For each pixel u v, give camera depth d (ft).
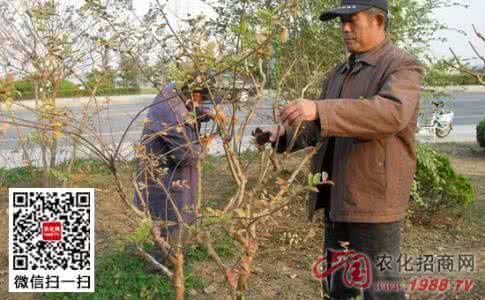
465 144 35.99
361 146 8.49
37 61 13.29
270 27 6.98
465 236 16.94
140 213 7.61
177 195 11.78
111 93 16.03
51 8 12.77
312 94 16.67
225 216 6.93
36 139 12.21
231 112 8.63
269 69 9.79
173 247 7.67
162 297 12.43
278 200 7.39
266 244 15.51
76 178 9.55
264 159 8.82
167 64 8.55
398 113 7.56
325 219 10.00
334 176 8.90
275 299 12.78
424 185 17.54
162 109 11.07
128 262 13.38
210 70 7.86
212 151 23.67
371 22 8.53
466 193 17.80
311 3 16.88
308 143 9.41
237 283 7.93
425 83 18.08
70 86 15.40
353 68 8.91
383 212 8.58
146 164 9.24
